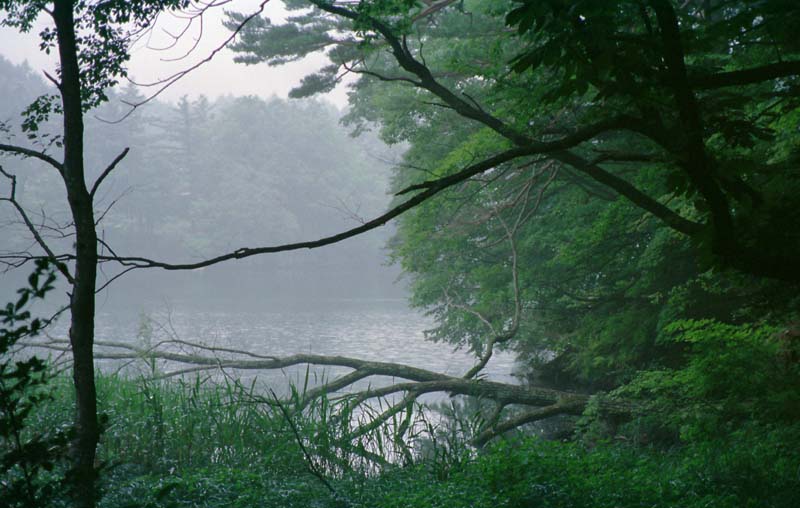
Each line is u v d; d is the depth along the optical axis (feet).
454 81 66.95
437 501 23.77
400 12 36.96
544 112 33.09
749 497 24.47
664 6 14.40
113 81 25.35
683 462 30.30
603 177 32.45
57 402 34.86
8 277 238.68
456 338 89.20
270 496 25.09
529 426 55.36
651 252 48.01
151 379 45.39
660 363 56.70
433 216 71.00
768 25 16.11
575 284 70.13
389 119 70.18
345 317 158.20
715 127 16.65
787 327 31.71
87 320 19.27
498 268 76.38
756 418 33.65
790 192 18.04
